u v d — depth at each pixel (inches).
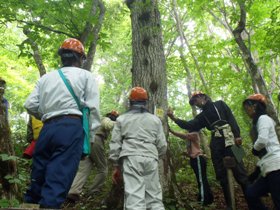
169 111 239.6
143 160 173.8
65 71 136.6
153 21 244.7
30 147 184.1
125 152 176.2
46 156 129.7
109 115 303.1
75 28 340.2
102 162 270.8
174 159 348.8
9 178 161.6
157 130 183.9
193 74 576.4
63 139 125.7
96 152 265.1
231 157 219.8
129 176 173.0
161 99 235.1
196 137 263.0
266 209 189.9
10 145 174.1
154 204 174.4
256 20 375.2
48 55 405.1
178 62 512.1
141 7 242.4
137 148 176.2
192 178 320.5
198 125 242.8
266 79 563.8
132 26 249.1
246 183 214.2
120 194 222.4
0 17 335.0
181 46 483.5
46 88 133.6
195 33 606.2
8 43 535.5
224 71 450.3
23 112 621.0
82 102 133.0
